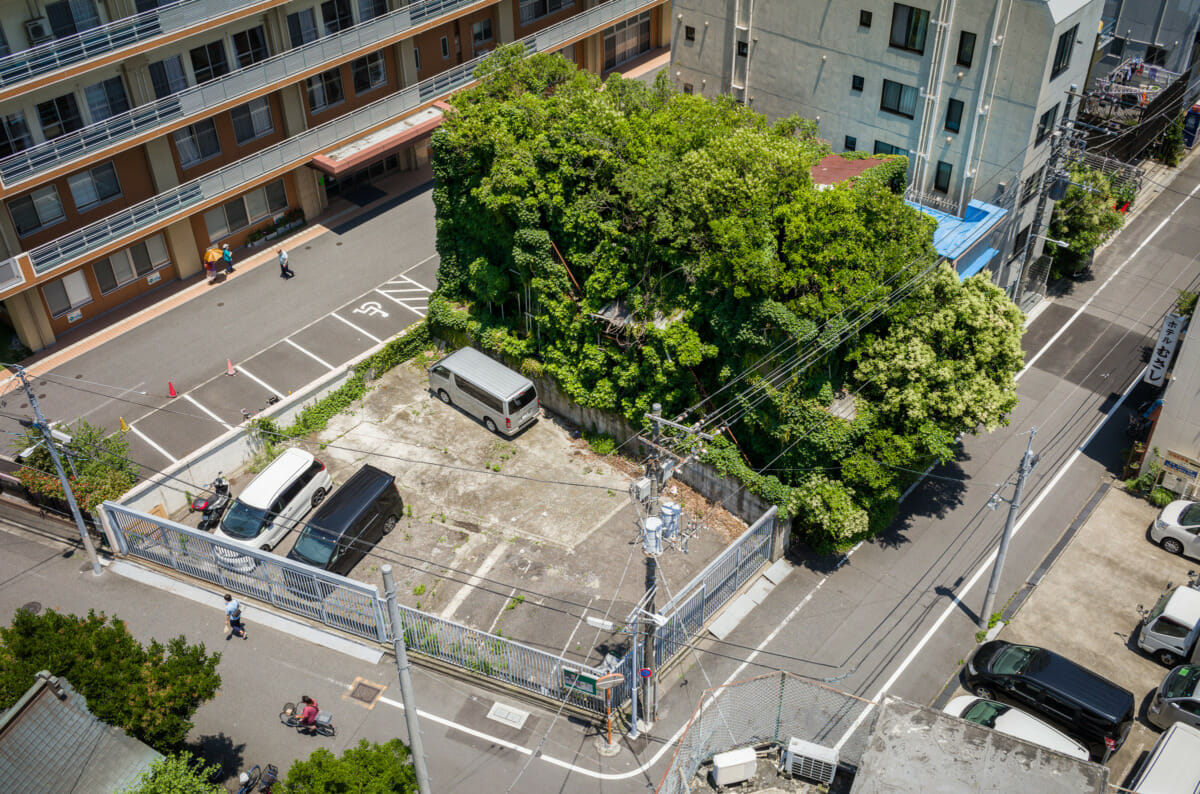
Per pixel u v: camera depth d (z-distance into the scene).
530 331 39.94
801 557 34.25
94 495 34.03
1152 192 53.00
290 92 46.91
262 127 47.25
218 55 44.06
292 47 46.38
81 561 34.72
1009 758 23.66
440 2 49.34
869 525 33.91
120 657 25.28
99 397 39.91
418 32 49.16
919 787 23.12
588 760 28.33
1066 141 41.16
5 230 39.56
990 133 40.25
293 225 49.50
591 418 38.91
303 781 23.47
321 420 39.56
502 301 40.34
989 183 41.38
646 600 26.73
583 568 33.75
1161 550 34.41
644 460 37.84
